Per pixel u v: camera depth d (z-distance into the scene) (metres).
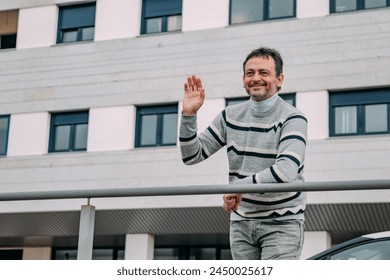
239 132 5.62
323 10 25.56
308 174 24.64
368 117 24.86
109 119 27.78
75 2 29.48
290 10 26.20
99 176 27.47
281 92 25.52
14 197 5.47
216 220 26.19
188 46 27.11
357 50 25.00
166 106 27.47
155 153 26.89
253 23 26.36
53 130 28.91
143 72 27.62
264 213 5.40
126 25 28.25
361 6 25.44
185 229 27.22
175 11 28.05
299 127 5.39
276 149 5.48
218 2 26.98
